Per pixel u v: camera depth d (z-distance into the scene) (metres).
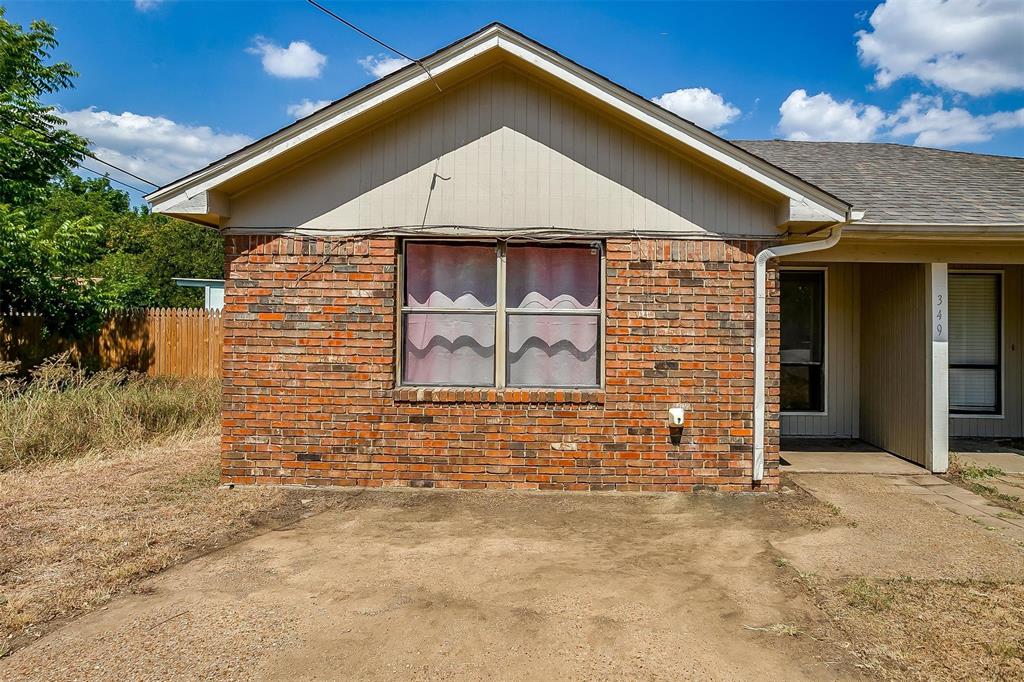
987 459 8.10
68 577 4.09
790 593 3.93
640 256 6.31
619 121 6.31
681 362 6.27
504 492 6.21
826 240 6.19
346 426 6.29
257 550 4.62
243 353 6.33
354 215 6.36
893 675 3.00
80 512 5.44
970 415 9.59
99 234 13.43
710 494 6.20
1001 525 5.34
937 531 5.16
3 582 4.01
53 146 14.98
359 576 4.16
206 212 5.98
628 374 6.27
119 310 14.43
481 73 6.37
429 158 6.38
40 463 7.14
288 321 6.32
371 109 5.93
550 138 6.38
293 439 6.30
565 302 6.50
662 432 6.26
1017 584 4.07
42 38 17.47
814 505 5.88
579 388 6.45
